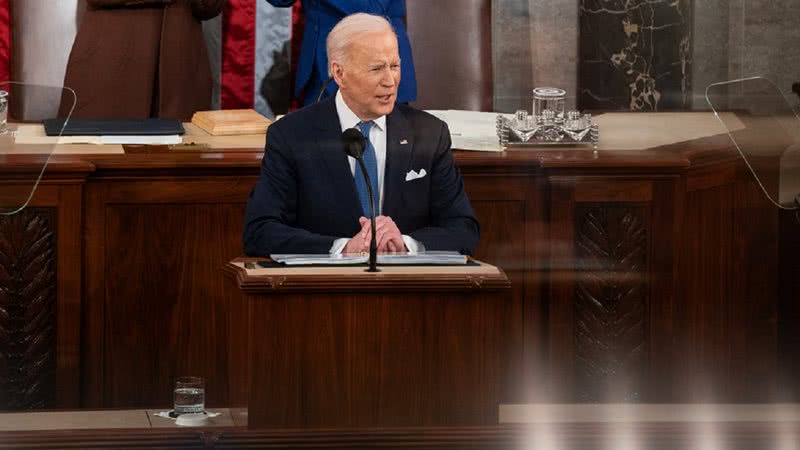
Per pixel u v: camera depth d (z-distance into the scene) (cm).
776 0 2311
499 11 2358
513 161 1372
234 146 1402
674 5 2323
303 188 1257
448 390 950
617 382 1377
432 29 2033
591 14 2352
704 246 1398
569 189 1366
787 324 1432
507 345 1378
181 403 1030
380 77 1255
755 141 1421
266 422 938
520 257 1384
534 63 2370
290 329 932
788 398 1420
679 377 1400
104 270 1318
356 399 941
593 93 2369
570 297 1377
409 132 1284
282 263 999
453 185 1285
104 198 1310
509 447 944
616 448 961
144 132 1422
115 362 1329
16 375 1298
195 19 1958
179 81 1914
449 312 945
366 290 933
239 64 2188
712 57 2330
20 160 1252
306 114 1276
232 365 1049
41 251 1287
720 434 983
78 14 1961
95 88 1880
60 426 990
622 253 1376
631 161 1357
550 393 1367
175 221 1329
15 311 1290
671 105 2348
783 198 1401
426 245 1216
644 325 1382
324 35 1791
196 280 1339
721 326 1418
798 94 1703
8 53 2103
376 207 1279
